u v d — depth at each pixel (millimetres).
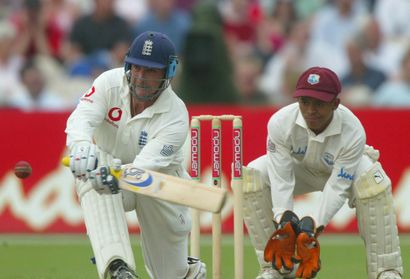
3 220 30672
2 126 30828
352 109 29984
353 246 26969
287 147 16766
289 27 41781
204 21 37531
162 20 40750
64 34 41312
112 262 14688
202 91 36500
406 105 40125
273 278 18125
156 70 14531
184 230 15938
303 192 18422
